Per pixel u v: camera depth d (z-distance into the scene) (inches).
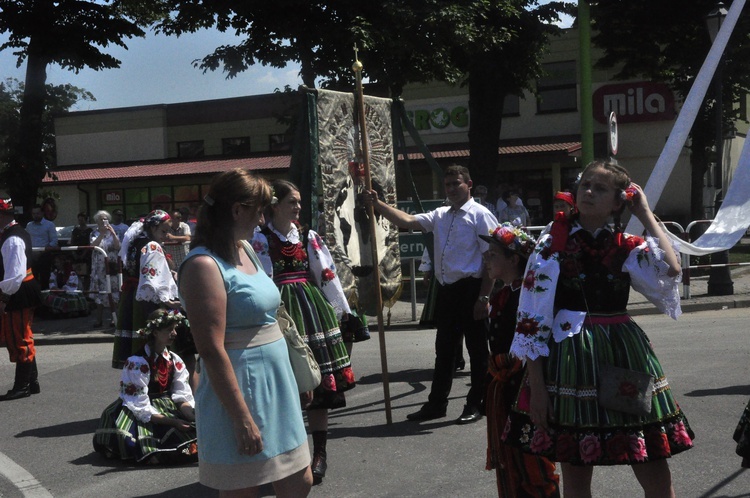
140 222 285.7
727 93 973.2
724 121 978.7
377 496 191.2
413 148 1222.3
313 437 208.1
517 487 146.3
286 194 211.9
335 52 668.1
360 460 220.4
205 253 125.7
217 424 125.9
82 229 655.1
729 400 261.4
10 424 281.6
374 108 272.7
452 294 257.0
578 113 1189.1
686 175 1152.2
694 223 560.4
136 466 226.5
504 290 154.3
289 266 212.1
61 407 306.3
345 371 210.4
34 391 332.8
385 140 277.7
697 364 321.4
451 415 265.0
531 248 150.6
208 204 128.3
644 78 1082.1
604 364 129.0
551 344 132.4
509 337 150.9
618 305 134.0
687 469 197.2
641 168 1167.6
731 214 453.4
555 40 1187.9
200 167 1316.4
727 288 551.8
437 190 1173.1
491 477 200.4
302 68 690.2
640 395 126.9
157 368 235.6
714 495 178.7
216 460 125.6
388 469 211.3
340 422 263.4
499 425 149.3
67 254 614.2
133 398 232.2
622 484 189.6
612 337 131.3
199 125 1378.0
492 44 716.0
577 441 128.7
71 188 1359.5
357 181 265.9
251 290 127.6
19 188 764.0
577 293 133.1
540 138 1194.6
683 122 376.8
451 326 258.8
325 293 215.2
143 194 1341.0
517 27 777.6
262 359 128.6
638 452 127.1
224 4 669.3
